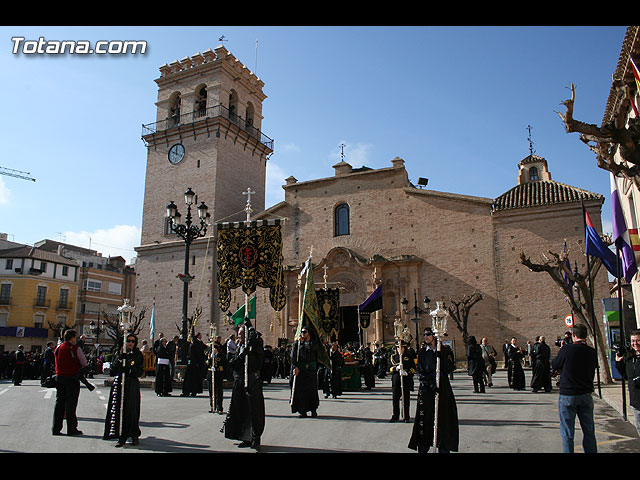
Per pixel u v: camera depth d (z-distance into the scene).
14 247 62.62
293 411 12.54
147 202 44.22
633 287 23.52
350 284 37.00
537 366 18.72
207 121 42.00
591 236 17.28
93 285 64.00
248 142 45.41
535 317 31.95
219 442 9.08
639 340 7.53
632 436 9.93
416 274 35.28
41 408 14.07
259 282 11.43
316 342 12.84
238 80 45.59
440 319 8.24
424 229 36.16
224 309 11.55
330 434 9.94
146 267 42.88
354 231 38.28
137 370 8.87
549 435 9.90
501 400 16.06
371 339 35.50
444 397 7.94
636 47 15.95
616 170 12.15
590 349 7.36
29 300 56.41
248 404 8.63
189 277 20.44
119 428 9.04
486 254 33.97
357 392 19.38
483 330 33.00
